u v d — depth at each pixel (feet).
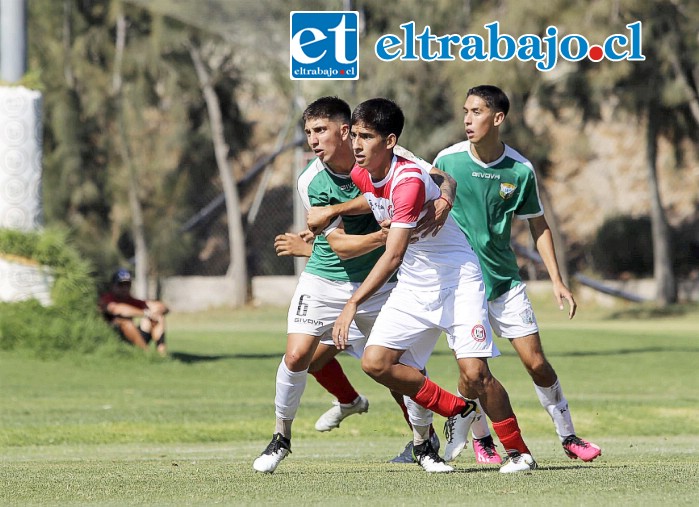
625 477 62.95
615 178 495.00
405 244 64.08
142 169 439.22
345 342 64.03
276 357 223.10
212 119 424.87
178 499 55.72
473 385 68.08
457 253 68.18
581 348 248.93
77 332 196.95
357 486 60.49
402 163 64.95
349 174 71.61
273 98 515.09
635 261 434.30
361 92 366.43
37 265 200.95
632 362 223.71
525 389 180.14
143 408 143.74
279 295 432.25
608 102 412.36
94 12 413.18
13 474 68.80
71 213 411.13
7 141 200.54
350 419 132.36
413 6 367.45
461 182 77.82
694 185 482.69
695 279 408.46
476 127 76.28
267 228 479.41
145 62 404.57
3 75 202.59
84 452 103.14
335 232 70.85
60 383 172.65
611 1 343.87
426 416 70.08
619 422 135.44
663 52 352.49
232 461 83.87
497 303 79.25
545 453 95.86
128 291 207.51
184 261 449.48
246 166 497.87
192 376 189.47
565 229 481.46
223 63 418.31
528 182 77.77
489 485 59.93
